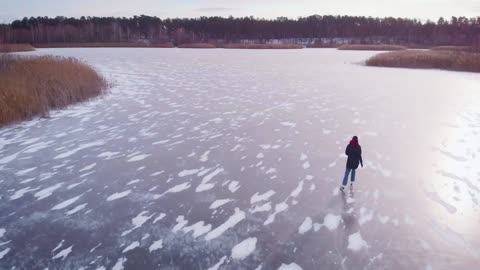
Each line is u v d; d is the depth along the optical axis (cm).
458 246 564
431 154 984
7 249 565
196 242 581
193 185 798
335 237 592
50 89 1622
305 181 816
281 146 1062
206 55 5450
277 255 545
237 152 1010
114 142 1101
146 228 624
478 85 2291
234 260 534
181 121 1348
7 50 5409
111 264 527
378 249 558
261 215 666
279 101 1755
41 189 779
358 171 871
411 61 3553
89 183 810
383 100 1788
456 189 765
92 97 1822
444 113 1486
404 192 755
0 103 1302
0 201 725
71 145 1073
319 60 4503
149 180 825
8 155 984
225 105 1648
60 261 534
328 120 1373
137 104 1662
